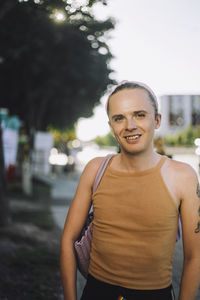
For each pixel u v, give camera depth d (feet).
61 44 50.96
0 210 20.44
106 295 4.81
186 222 4.75
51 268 13.89
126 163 4.84
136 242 4.66
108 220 4.83
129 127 4.67
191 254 4.79
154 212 4.61
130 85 4.85
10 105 67.51
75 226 5.29
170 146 170.81
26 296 11.22
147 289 4.65
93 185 5.12
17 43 47.24
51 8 12.71
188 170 4.79
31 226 21.15
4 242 16.88
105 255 4.83
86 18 14.05
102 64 60.03
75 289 5.14
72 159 65.62
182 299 4.75
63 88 61.46
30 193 38.68
